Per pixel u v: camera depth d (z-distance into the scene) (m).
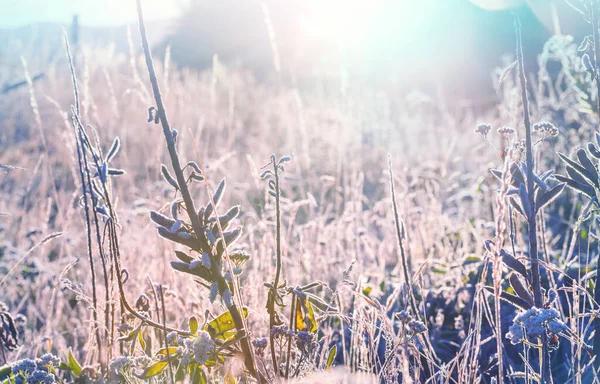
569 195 4.61
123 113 7.10
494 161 5.21
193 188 5.42
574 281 2.22
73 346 3.36
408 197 4.16
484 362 2.79
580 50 2.37
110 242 2.29
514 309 3.04
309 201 3.68
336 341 3.01
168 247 3.45
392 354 2.21
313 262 3.61
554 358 2.68
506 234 3.17
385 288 3.50
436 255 3.95
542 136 2.36
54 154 6.91
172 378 1.96
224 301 1.94
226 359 2.19
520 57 2.09
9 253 4.57
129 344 2.44
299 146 7.36
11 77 10.86
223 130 8.58
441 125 9.23
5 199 6.16
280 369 2.17
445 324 3.18
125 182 5.66
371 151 7.07
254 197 5.60
